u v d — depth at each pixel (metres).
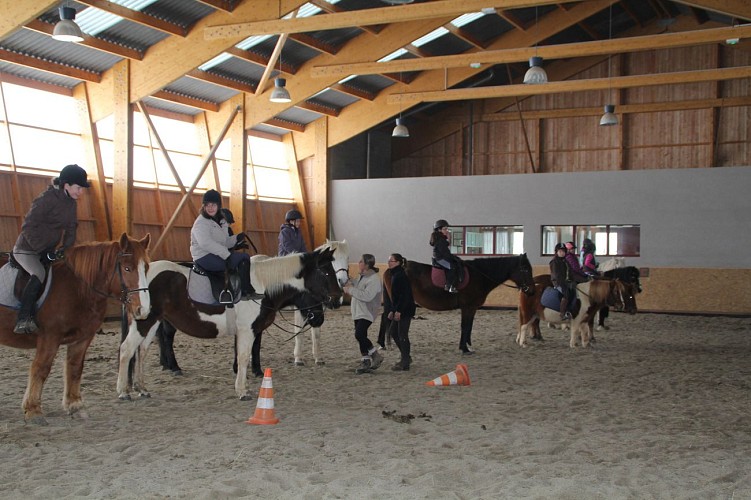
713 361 10.02
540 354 10.57
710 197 17.98
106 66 15.23
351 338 12.28
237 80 17.78
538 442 5.41
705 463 4.86
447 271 10.38
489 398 7.20
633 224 18.69
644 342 12.20
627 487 4.30
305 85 17.83
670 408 6.81
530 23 19.52
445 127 24.42
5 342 5.69
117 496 4.02
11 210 14.41
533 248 19.69
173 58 14.66
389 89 20.70
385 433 5.66
